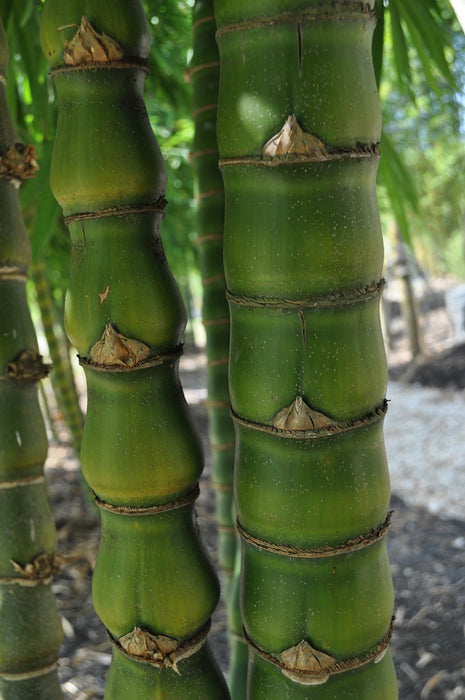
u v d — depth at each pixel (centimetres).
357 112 42
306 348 44
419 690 147
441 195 380
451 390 386
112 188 47
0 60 61
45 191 89
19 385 66
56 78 48
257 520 47
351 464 46
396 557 205
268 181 43
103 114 47
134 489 50
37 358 66
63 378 183
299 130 42
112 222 48
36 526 68
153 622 51
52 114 113
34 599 68
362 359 45
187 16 138
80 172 47
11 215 63
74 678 150
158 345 49
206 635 53
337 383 45
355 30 42
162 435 50
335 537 46
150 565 51
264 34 42
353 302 44
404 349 486
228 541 93
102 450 50
